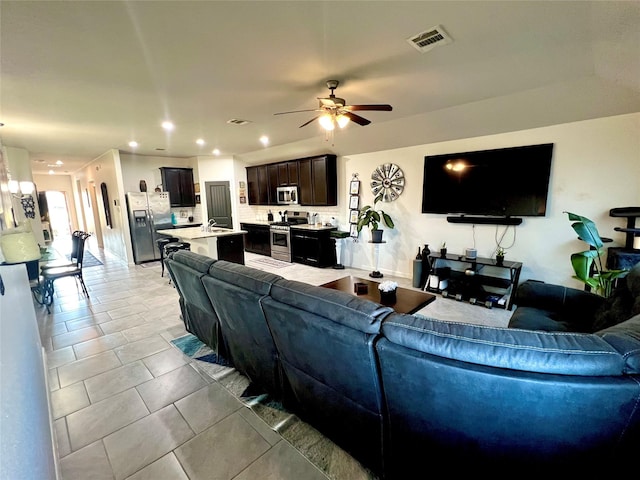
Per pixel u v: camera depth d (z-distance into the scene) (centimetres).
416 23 183
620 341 101
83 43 197
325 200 598
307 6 163
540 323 227
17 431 84
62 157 716
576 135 340
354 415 153
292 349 166
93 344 293
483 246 425
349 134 495
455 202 431
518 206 380
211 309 245
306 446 172
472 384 105
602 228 335
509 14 173
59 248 947
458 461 125
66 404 207
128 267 634
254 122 417
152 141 540
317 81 274
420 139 457
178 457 165
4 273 167
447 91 308
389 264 543
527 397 100
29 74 242
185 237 468
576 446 103
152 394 217
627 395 92
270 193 716
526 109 339
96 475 154
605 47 213
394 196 515
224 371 246
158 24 177
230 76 258
